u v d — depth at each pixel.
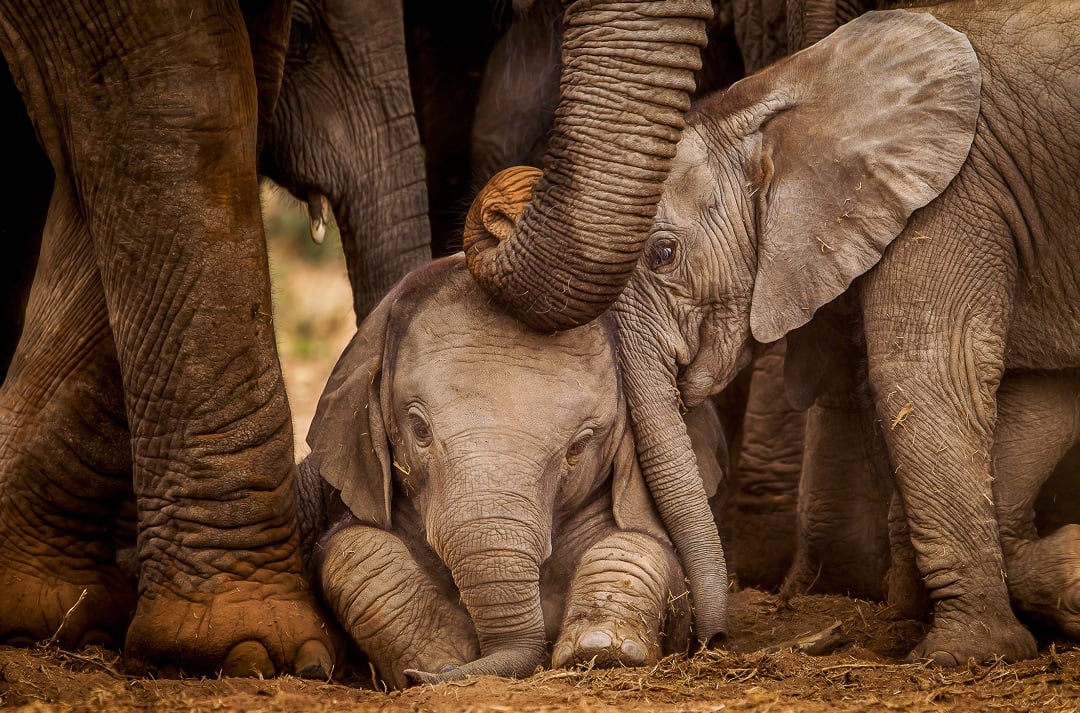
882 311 10.48
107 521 10.97
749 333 10.88
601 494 10.37
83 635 10.61
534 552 9.59
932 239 10.43
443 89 16.17
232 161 10.07
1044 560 10.30
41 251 11.12
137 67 9.88
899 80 10.58
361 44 14.76
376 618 9.91
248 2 11.29
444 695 8.84
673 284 10.68
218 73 9.96
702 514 10.34
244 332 10.16
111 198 10.06
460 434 9.68
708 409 11.23
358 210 14.90
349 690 9.45
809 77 10.80
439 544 9.66
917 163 10.42
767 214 10.69
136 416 10.30
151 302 10.10
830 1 12.04
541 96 15.12
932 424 10.23
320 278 33.44
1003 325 10.43
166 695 8.98
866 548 12.39
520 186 9.77
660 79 9.18
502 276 9.54
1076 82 10.33
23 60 10.13
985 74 10.52
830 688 9.09
